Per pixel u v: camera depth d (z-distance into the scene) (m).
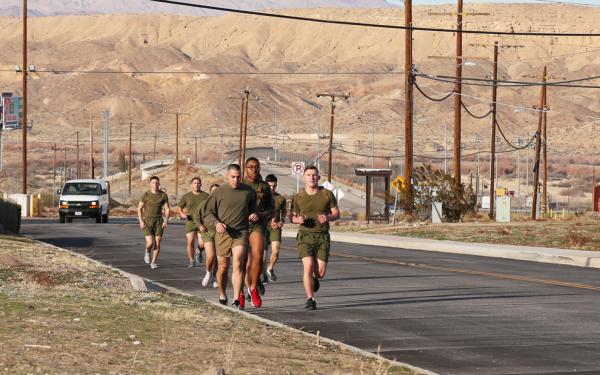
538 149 100.56
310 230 26.30
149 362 15.47
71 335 17.70
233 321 22.19
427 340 21.12
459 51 85.06
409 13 76.81
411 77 79.19
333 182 183.62
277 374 15.21
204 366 15.38
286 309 26.30
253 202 25.53
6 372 13.76
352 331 22.42
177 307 24.14
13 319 19.41
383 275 36.69
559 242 56.41
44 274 31.09
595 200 133.12
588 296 29.72
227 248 25.52
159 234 39.25
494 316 24.95
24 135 105.75
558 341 20.98
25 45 100.81
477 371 17.50
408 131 79.50
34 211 110.50
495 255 50.94
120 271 34.81
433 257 47.72
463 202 86.81
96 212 85.81
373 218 93.12
